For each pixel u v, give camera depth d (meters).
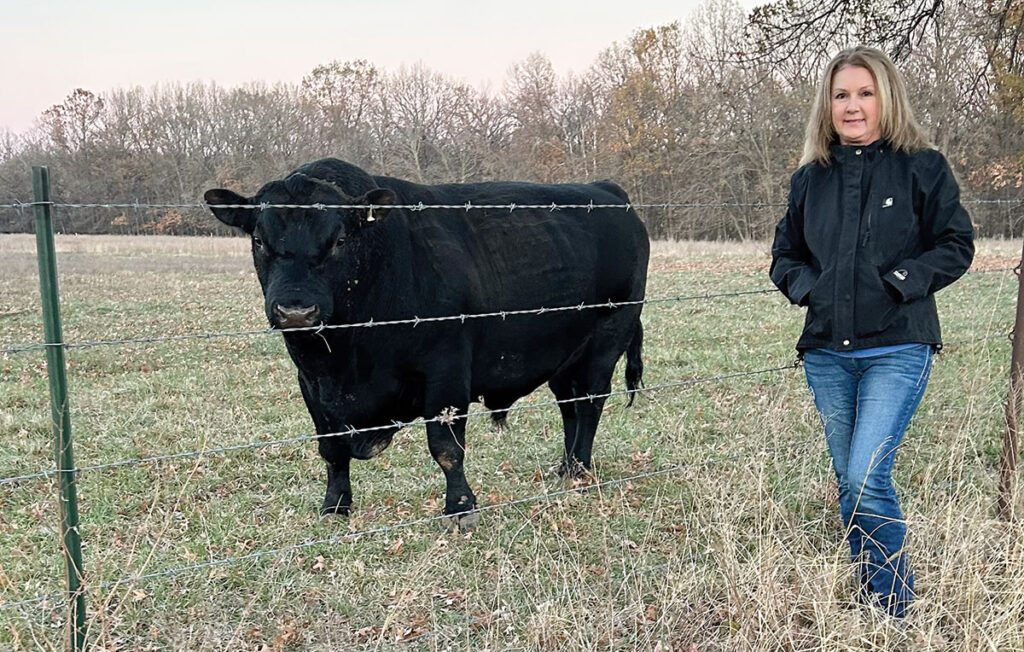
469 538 4.83
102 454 6.60
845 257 3.57
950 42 8.55
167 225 46.38
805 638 3.33
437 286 4.94
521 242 5.49
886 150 3.62
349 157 53.03
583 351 6.25
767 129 33.41
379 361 4.84
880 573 3.60
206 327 14.15
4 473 6.21
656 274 21.64
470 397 5.52
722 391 8.16
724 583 3.70
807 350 3.86
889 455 3.53
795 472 4.89
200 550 4.64
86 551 4.64
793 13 8.07
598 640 3.39
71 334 13.36
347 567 4.41
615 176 42.88
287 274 4.31
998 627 3.28
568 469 6.00
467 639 3.48
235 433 7.20
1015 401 4.21
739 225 37.59
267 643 3.72
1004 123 14.83
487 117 51.28
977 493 4.05
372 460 6.30
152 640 3.70
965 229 3.49
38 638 3.59
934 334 3.57
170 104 55.91
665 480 5.61
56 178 53.47
